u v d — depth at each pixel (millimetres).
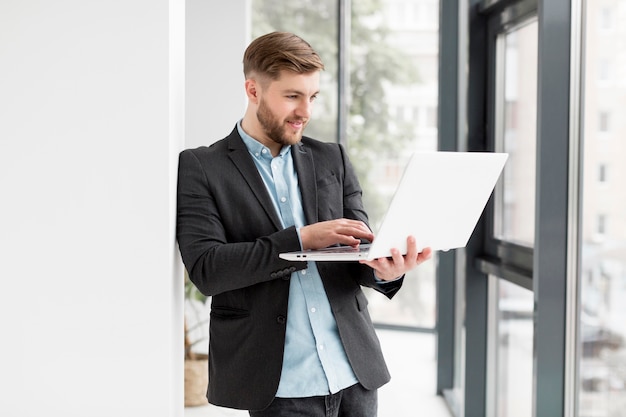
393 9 5879
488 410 3779
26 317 1848
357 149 6070
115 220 1822
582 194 2439
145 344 1835
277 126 1771
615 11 2180
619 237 2166
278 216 1810
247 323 1775
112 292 1833
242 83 4738
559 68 2461
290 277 1780
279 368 1747
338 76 5934
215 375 1820
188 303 4688
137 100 1805
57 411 1862
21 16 1808
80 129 1816
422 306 6031
